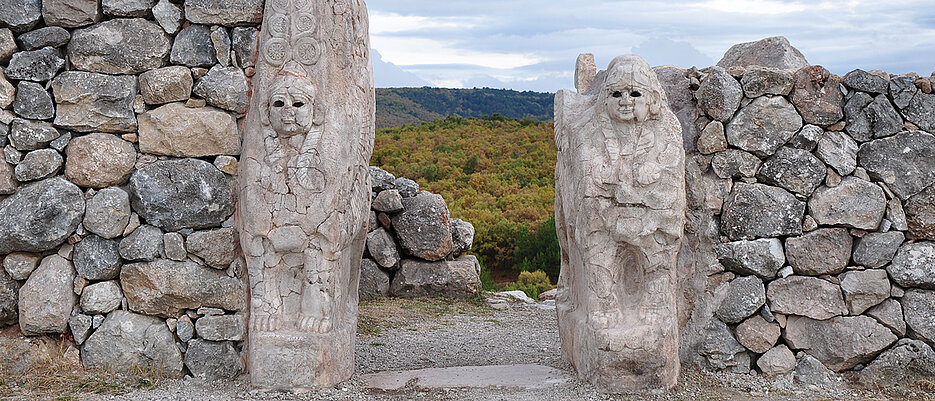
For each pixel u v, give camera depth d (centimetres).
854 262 440
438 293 853
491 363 538
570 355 472
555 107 474
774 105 444
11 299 427
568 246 480
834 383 436
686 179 451
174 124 422
